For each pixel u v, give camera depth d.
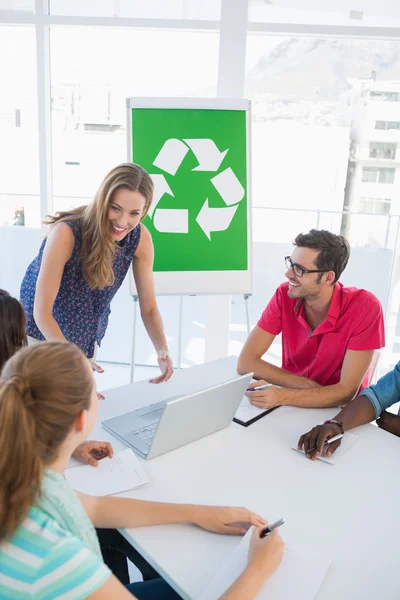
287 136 3.08
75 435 0.82
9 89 3.08
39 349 0.80
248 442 1.47
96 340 2.07
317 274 1.77
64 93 3.12
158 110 2.64
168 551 1.04
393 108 2.99
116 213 1.73
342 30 2.87
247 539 1.06
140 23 2.95
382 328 1.83
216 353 3.28
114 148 3.19
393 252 3.23
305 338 1.96
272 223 3.33
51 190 3.26
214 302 3.19
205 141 2.68
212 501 1.20
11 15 2.97
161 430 1.29
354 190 3.14
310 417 1.64
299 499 1.23
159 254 2.71
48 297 1.77
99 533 1.27
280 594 0.94
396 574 1.02
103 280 1.83
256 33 2.93
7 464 0.73
